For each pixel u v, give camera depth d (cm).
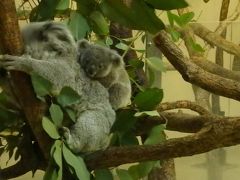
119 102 266
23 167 238
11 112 228
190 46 334
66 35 233
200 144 191
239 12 471
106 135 244
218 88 236
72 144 220
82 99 245
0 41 184
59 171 188
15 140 237
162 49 244
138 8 197
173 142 197
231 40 379
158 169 297
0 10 171
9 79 211
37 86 189
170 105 281
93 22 247
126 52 297
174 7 194
